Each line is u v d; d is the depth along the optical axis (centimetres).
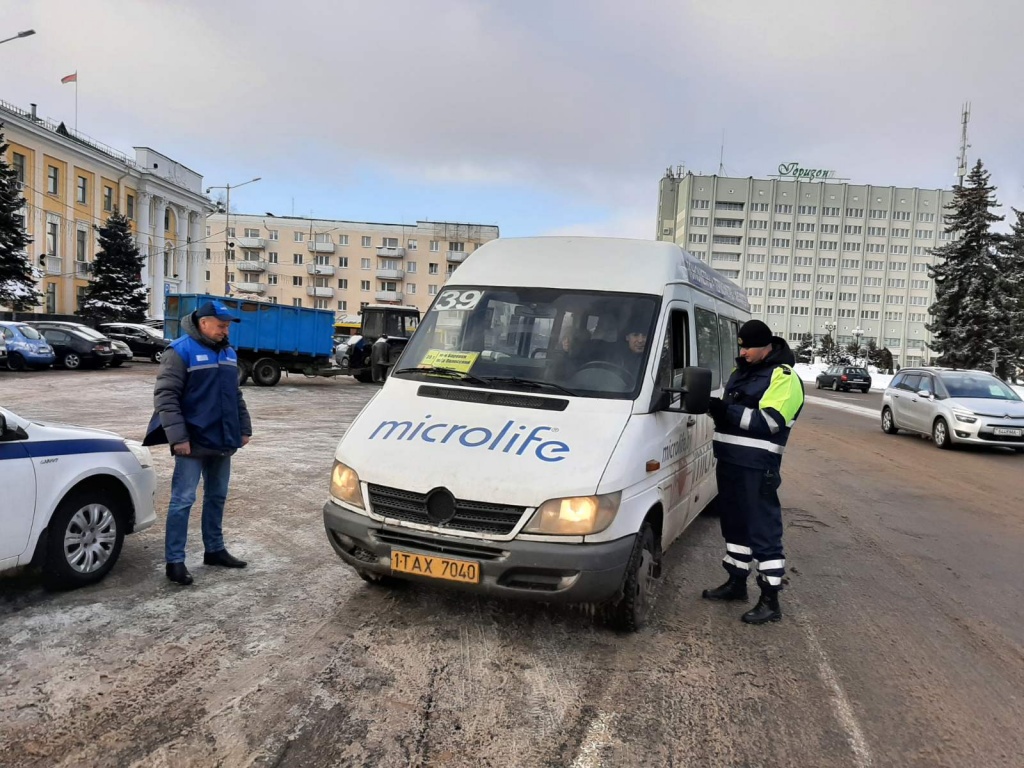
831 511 788
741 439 442
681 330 495
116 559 476
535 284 491
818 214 11812
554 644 399
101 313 4072
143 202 5347
